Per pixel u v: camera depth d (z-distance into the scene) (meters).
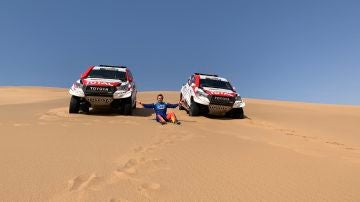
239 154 5.95
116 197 3.47
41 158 4.84
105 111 12.59
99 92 11.23
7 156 4.86
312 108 21.81
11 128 7.43
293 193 4.04
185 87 15.31
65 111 11.98
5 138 6.16
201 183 4.14
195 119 12.17
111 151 5.48
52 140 6.18
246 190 4.02
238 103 13.20
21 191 3.52
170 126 9.26
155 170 4.55
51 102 18.28
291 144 7.68
